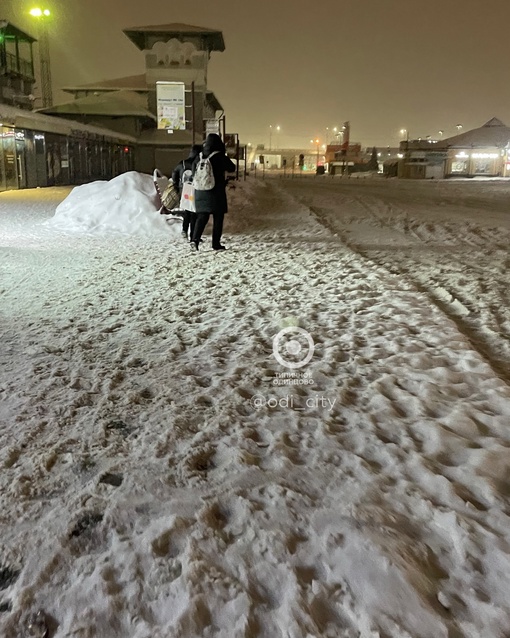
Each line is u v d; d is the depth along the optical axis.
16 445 3.23
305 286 7.11
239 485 2.84
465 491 2.81
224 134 26.17
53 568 2.29
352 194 27.98
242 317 5.76
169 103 29.83
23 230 12.08
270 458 3.10
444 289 7.28
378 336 5.11
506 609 2.08
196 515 2.59
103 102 39.66
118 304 6.25
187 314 5.86
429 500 2.70
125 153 39.16
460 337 5.06
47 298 6.48
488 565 2.29
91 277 7.62
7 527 2.53
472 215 17.31
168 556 2.36
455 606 2.10
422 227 14.23
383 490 2.80
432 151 59.25
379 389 3.98
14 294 6.64
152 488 2.81
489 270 8.69
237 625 2.02
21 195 21.02
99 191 13.36
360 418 3.56
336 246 10.43
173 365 4.46
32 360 4.56
